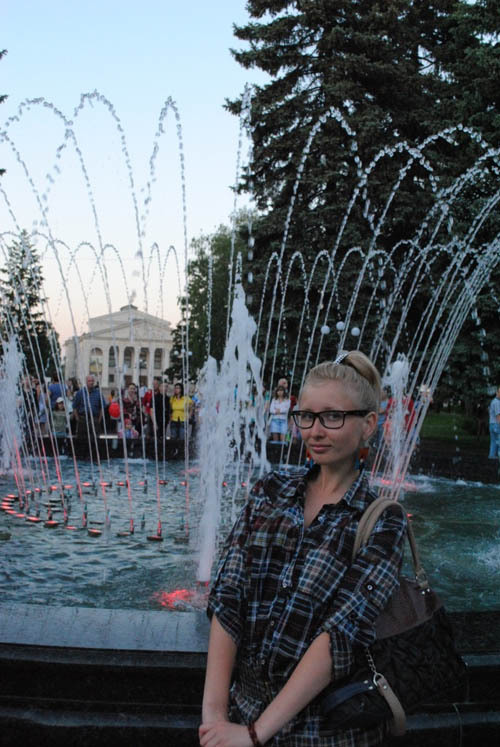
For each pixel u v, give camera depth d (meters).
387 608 1.48
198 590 4.34
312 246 21.50
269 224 21.62
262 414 13.27
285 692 1.37
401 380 10.99
